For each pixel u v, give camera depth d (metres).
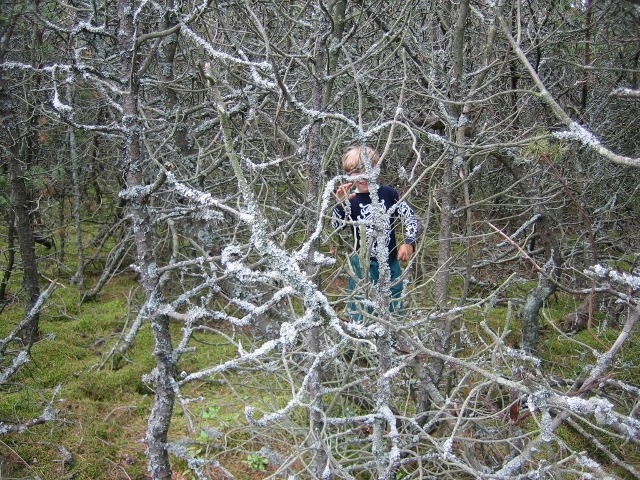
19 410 3.66
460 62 3.21
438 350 3.11
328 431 2.97
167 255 5.77
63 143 5.86
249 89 3.40
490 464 2.92
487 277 5.64
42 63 4.35
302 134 2.85
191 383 4.08
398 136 4.49
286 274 1.56
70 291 5.68
